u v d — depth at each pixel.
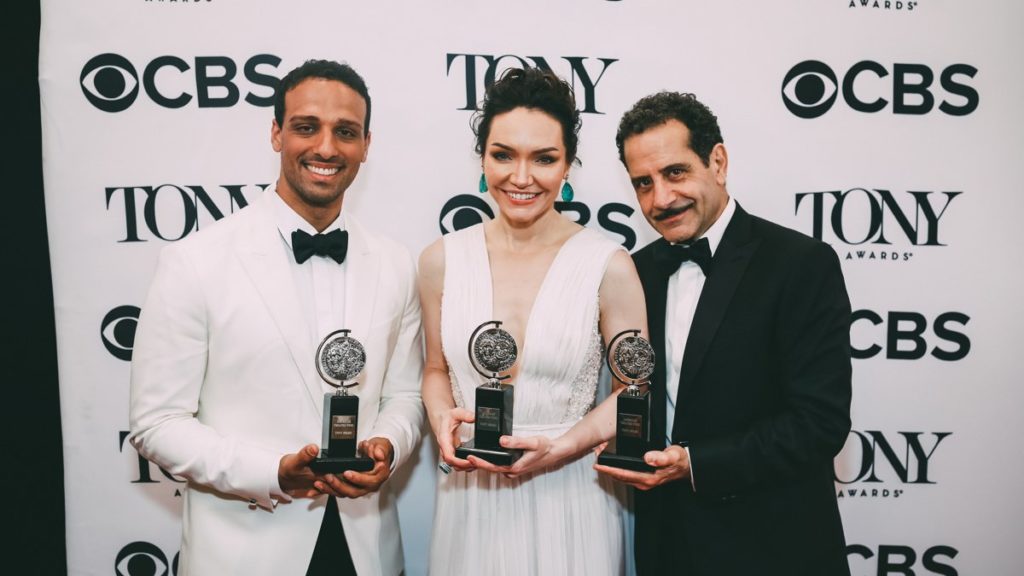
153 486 2.31
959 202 2.34
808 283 1.64
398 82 2.27
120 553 2.32
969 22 2.31
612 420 1.78
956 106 2.33
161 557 2.32
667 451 1.62
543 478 1.80
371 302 1.73
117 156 2.24
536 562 1.79
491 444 1.68
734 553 1.67
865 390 2.37
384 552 1.79
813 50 2.30
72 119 2.23
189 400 1.63
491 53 2.27
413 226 2.31
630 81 2.30
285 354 1.62
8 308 2.29
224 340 1.61
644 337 1.82
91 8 2.21
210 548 1.63
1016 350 2.37
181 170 2.26
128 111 2.24
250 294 1.62
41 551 2.35
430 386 1.89
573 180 2.32
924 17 2.31
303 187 1.67
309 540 1.64
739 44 2.30
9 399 2.30
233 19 2.23
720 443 1.61
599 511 1.82
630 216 2.34
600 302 1.83
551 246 1.86
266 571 1.61
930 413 2.38
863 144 2.33
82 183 2.24
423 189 2.30
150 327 1.61
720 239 1.78
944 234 2.35
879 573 2.38
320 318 1.72
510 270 1.84
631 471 1.63
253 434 1.63
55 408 2.33
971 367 2.37
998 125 2.34
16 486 2.32
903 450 2.38
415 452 2.36
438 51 2.27
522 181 1.70
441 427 1.71
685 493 1.73
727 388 1.67
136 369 1.62
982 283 2.36
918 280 2.36
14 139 2.27
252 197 2.28
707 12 2.29
